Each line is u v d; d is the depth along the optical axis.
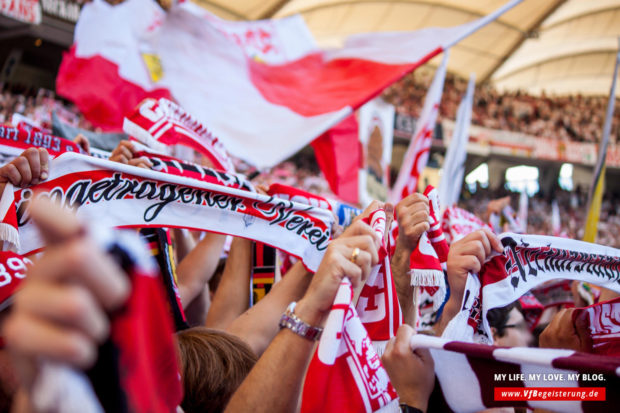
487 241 1.21
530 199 17.36
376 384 0.91
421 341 0.95
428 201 1.35
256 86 2.97
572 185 18.17
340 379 0.90
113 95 3.47
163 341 0.53
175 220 1.29
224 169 1.97
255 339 1.36
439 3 14.24
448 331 1.15
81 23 3.50
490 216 2.98
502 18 14.83
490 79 17.64
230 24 3.17
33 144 1.53
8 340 0.37
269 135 2.83
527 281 1.30
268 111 2.88
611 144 18.22
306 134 2.72
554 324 1.25
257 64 3.05
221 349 1.16
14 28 9.57
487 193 16.98
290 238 1.44
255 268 1.71
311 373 0.87
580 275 1.43
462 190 16.45
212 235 1.82
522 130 17.14
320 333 0.92
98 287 0.37
